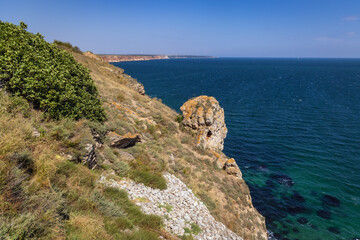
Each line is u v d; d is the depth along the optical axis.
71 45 39.16
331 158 33.59
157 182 12.13
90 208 6.86
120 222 7.17
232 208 16.72
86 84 12.58
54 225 4.95
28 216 4.43
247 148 37.28
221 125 27.67
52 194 5.64
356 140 39.44
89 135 9.88
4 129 6.23
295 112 57.25
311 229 20.69
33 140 7.14
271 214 22.59
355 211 22.95
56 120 9.20
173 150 19.88
